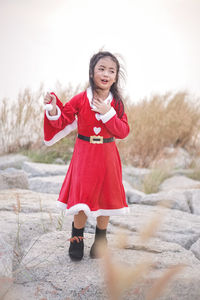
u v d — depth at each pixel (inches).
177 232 125.1
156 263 93.4
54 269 92.4
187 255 102.2
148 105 295.6
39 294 83.5
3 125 260.4
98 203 95.4
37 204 144.6
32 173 214.5
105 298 83.4
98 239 99.7
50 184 182.1
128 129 99.3
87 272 90.9
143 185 204.7
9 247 97.9
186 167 253.8
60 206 98.2
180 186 203.5
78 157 95.8
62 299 82.4
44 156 254.5
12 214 130.3
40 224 122.5
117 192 96.7
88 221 133.0
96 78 95.7
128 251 102.0
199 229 127.7
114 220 133.6
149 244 106.8
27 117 265.0
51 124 95.1
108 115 92.1
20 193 161.8
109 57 96.0
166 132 271.1
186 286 80.9
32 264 94.3
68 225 128.4
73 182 95.5
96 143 95.0
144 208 154.9
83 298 83.1
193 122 298.2
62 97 250.1
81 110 95.4
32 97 266.2
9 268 88.5
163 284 49.5
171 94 323.0
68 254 100.4
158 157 245.4
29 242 112.4
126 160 242.1
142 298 78.7
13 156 252.2
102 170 94.3
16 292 84.1
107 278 46.7
